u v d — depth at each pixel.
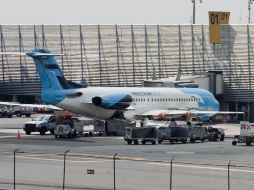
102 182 169.75
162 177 179.25
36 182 168.38
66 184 165.62
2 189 156.75
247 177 181.12
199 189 160.50
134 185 165.50
